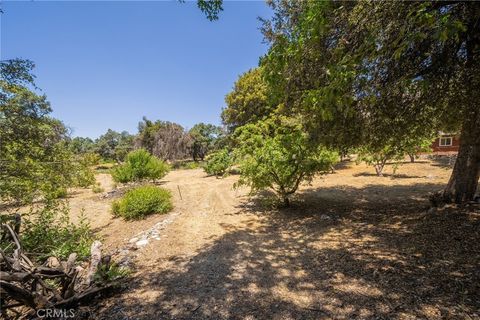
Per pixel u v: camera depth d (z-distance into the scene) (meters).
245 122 21.69
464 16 2.71
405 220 5.24
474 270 2.89
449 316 2.18
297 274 3.32
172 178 18.19
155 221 6.84
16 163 4.87
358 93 3.47
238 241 4.87
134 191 8.30
